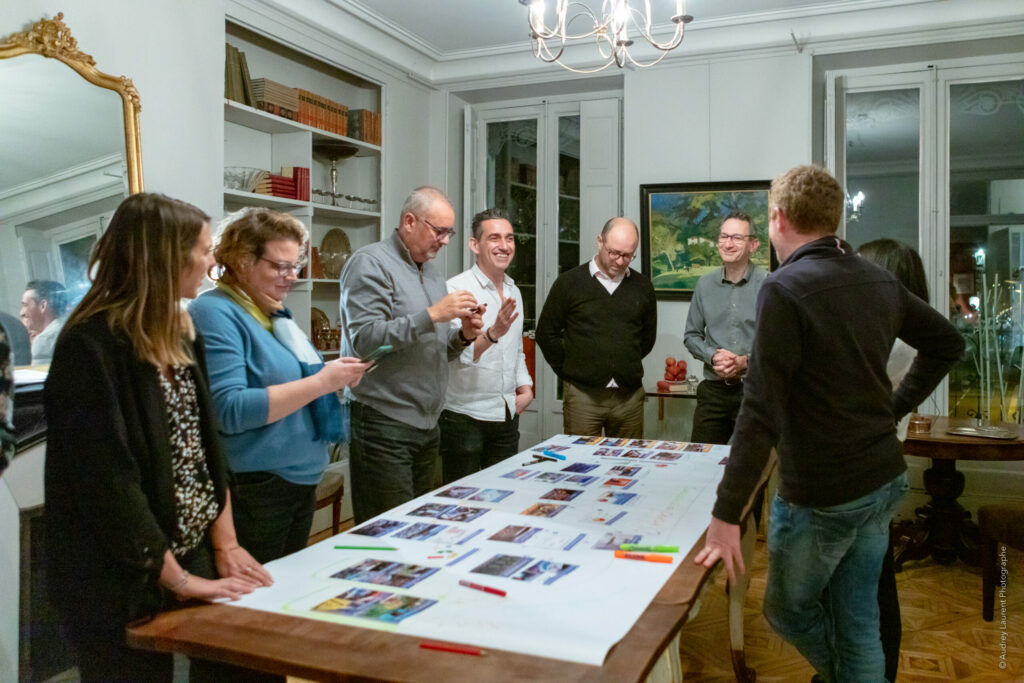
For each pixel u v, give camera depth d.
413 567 1.43
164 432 1.30
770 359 1.50
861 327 1.57
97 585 1.24
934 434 3.40
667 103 4.48
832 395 1.56
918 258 1.99
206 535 1.48
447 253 5.24
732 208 4.36
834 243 1.63
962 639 2.75
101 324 1.24
